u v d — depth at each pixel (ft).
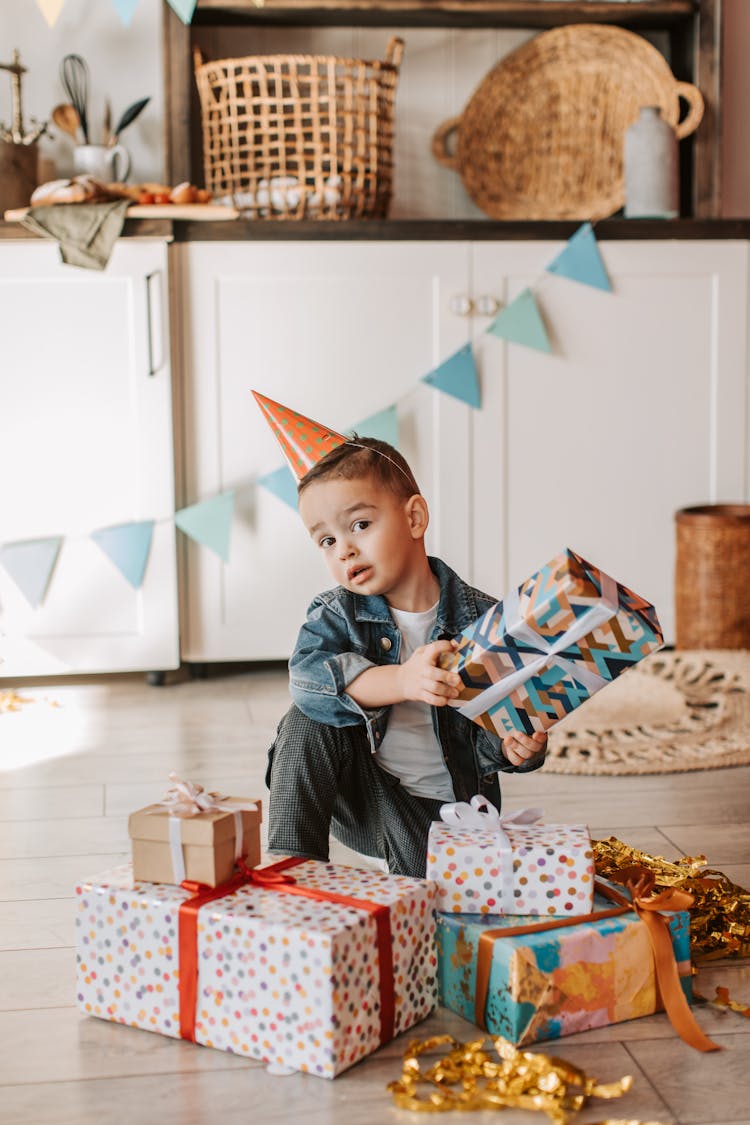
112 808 5.91
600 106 9.75
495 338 8.80
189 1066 3.45
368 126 8.93
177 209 8.28
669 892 3.84
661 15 9.60
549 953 3.54
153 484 8.52
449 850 3.78
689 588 8.89
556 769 6.46
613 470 9.05
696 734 7.06
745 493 9.20
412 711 4.51
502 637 3.82
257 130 8.86
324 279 8.63
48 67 9.41
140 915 3.64
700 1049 3.51
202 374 8.62
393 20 9.55
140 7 9.45
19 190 8.76
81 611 8.57
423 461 8.86
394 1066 3.43
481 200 9.82
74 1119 3.19
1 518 8.49
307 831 4.25
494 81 9.71
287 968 3.38
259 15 9.34
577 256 8.74
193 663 8.90
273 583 8.80
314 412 8.74
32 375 8.38
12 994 3.92
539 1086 3.24
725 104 10.31
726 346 9.02
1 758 6.84
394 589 4.46
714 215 9.69
